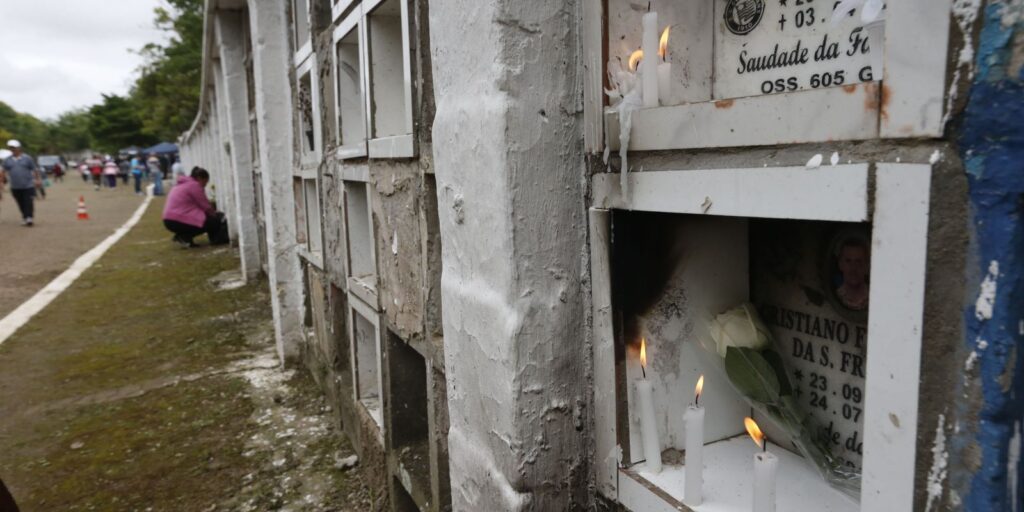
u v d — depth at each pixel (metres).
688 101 1.17
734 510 1.09
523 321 1.22
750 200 0.89
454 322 1.46
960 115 0.63
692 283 1.30
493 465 1.35
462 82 1.32
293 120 4.13
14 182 12.76
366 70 2.26
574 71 1.23
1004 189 0.60
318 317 3.94
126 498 2.89
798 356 1.28
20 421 3.78
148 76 24.02
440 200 1.48
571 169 1.25
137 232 12.74
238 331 5.56
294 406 3.85
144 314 6.25
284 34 4.09
